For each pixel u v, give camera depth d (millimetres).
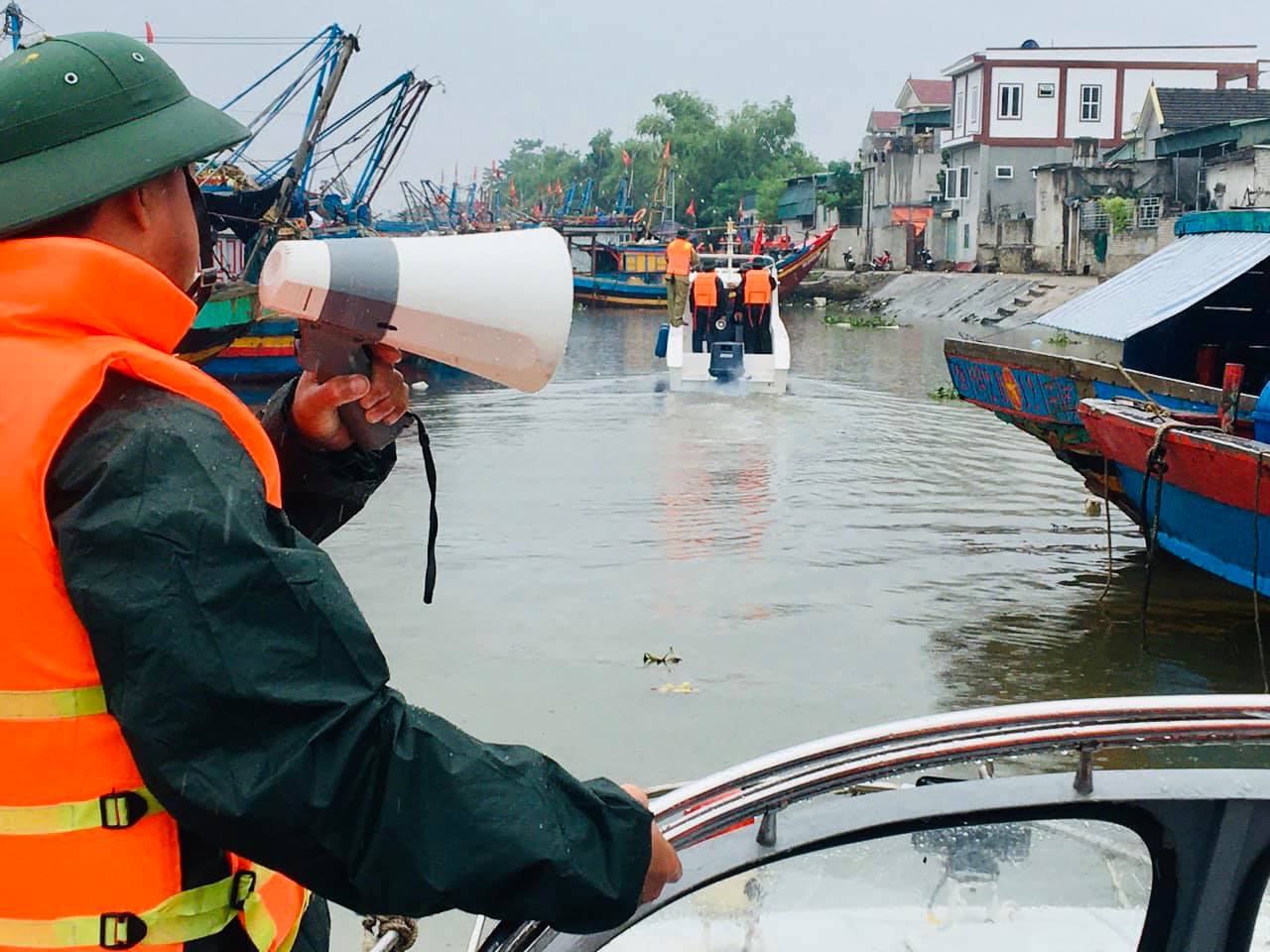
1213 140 42938
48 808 1482
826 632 8047
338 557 9766
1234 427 8984
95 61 1594
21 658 1454
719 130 105750
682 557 9820
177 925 1558
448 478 13047
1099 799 2209
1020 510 11711
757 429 16547
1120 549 10281
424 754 1458
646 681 7117
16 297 1481
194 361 19062
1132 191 45375
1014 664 7512
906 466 13883
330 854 1428
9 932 1504
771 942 2172
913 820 2176
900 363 26859
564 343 1851
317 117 23453
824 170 100562
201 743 1394
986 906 2217
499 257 1818
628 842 1581
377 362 1935
